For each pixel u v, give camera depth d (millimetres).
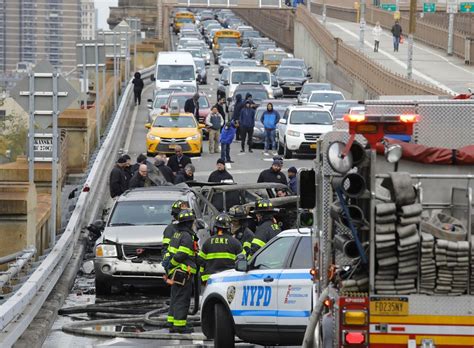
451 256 25406
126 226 52562
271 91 137625
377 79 131750
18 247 50344
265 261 36688
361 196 25312
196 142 100875
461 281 25531
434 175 26578
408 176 25297
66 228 58812
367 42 198625
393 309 25594
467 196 25891
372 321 25625
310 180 32219
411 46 130875
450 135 28766
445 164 27203
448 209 27000
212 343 40594
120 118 116812
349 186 26078
